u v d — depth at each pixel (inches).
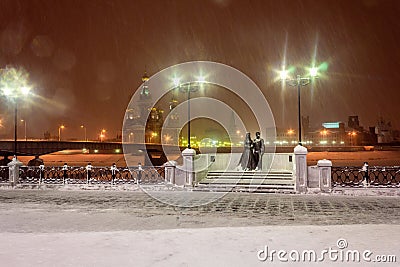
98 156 4490.7
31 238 313.7
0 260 248.8
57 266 235.5
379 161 3400.6
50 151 2288.4
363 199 603.2
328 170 673.0
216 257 253.1
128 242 296.8
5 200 618.2
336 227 354.6
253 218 442.0
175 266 233.6
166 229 366.6
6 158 2074.3
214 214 472.1
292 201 583.8
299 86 786.2
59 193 715.4
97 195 676.1
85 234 328.5
